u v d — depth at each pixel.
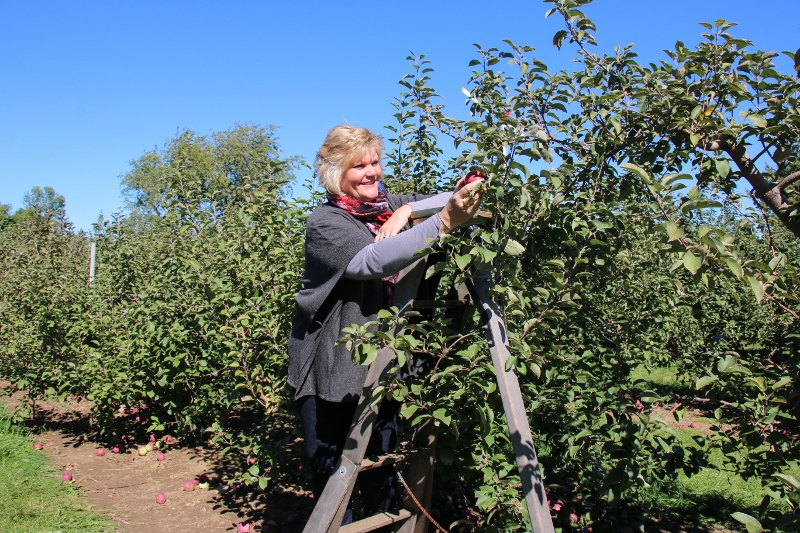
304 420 2.28
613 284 3.30
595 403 2.82
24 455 4.89
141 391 5.09
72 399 6.33
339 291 2.16
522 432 1.98
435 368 2.18
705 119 2.04
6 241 11.02
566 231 2.19
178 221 5.24
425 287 2.45
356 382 2.13
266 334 3.51
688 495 4.12
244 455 4.73
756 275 1.84
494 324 2.05
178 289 5.19
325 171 2.18
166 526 3.78
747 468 2.63
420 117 3.48
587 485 3.18
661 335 4.93
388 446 2.40
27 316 6.30
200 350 4.97
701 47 2.16
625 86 2.28
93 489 4.38
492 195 1.91
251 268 3.70
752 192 2.35
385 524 2.33
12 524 3.57
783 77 2.06
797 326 2.65
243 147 26.36
